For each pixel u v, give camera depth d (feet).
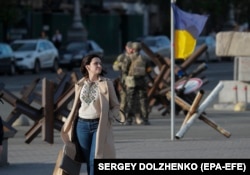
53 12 334.44
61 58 269.64
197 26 94.02
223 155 81.82
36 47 253.85
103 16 365.20
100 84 59.88
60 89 100.89
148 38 292.61
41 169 75.51
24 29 309.22
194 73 123.95
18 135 103.76
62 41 334.44
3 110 135.03
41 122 93.66
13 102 95.14
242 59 139.03
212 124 95.81
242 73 139.03
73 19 327.67
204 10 358.02
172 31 94.53
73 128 60.08
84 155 60.03
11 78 230.48
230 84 140.26
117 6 377.50
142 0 381.19
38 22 322.14
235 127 109.81
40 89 177.99
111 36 369.50
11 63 239.91
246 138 96.99
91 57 60.49
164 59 127.03
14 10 277.64
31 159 82.07
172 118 95.45
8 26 291.99
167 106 126.21
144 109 113.70
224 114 129.49
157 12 409.69
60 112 94.17
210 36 323.37
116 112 60.29
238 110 135.33
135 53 112.98
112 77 218.79
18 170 75.05
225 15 374.22
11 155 85.05
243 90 139.64
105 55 363.76
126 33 378.73
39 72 257.75
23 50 251.80
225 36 136.56
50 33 331.16
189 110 96.27
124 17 378.73
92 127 59.57
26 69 247.70
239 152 84.23
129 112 113.39
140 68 112.57
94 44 285.02
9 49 239.71
